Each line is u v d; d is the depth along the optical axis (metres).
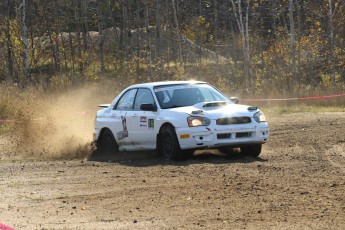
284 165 24.92
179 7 124.81
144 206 18.47
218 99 28.84
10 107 49.16
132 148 29.45
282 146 31.48
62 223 16.84
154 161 27.36
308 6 105.38
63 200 19.84
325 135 35.03
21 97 51.91
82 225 16.56
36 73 102.25
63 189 21.62
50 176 24.42
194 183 21.47
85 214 17.81
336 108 55.25
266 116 50.56
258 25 119.56
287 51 90.88
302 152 28.91
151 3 111.00
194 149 26.72
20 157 31.48
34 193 21.06
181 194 19.81
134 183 22.11
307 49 91.19
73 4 119.81
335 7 91.19
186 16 127.56
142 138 28.69
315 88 64.81
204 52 125.75
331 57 85.06
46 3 107.00
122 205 18.75
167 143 27.39
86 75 96.81
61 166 27.20
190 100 28.39
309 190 19.56
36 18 106.00
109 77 96.69
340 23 91.88
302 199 18.36
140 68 104.94
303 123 42.75
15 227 16.52
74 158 30.80
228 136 26.53
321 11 95.12
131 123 29.22
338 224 15.54
